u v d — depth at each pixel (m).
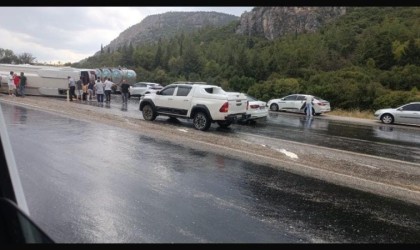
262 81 45.09
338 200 6.22
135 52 73.81
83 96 23.38
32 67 24.19
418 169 8.92
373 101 31.88
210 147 10.12
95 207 5.18
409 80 38.41
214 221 4.99
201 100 13.57
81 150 8.70
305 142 12.38
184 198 5.83
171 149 9.56
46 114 14.93
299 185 6.97
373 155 10.69
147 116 15.13
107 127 12.49
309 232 4.84
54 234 4.28
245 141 11.47
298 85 38.12
